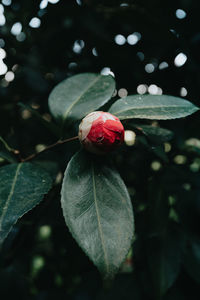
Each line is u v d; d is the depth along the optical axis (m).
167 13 0.41
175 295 0.34
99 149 0.21
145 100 0.23
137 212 0.32
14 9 0.42
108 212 0.20
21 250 0.38
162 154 0.31
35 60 0.46
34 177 0.21
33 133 0.42
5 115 0.41
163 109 0.22
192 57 0.39
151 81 0.44
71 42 0.45
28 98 0.44
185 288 0.34
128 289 0.34
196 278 0.32
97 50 0.45
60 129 0.24
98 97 0.25
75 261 0.34
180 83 0.42
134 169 0.37
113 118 0.21
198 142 0.38
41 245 0.42
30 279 0.41
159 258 0.31
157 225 0.31
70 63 0.46
